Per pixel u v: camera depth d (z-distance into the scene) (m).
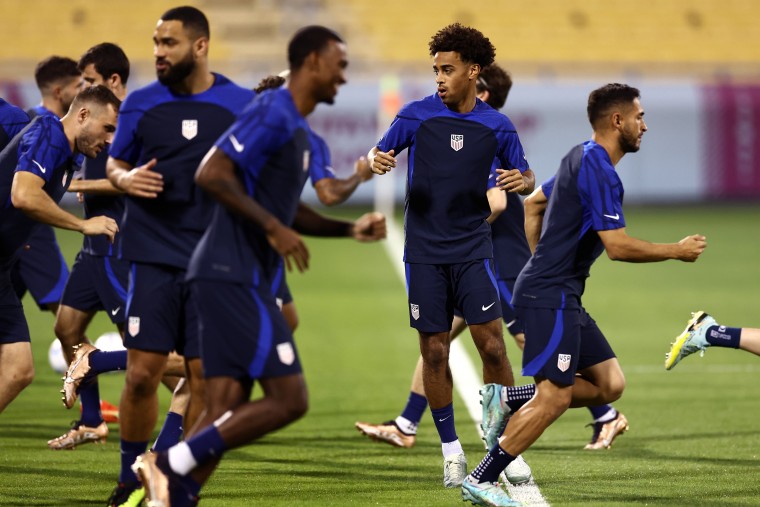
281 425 15.02
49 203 17.80
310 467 20.84
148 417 17.02
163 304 16.64
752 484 19.23
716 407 26.61
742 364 32.53
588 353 18.69
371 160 19.31
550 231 17.70
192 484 14.91
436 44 19.45
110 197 21.44
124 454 17.17
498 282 23.09
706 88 79.88
